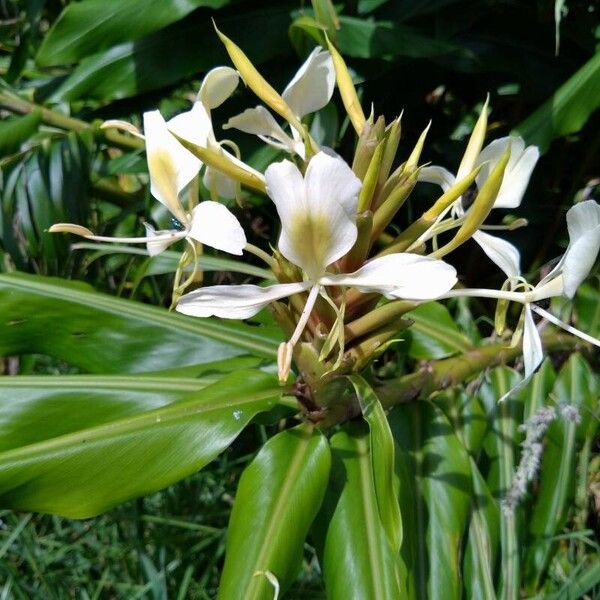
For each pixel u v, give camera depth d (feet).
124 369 1.58
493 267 2.21
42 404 1.42
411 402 1.54
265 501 1.31
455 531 1.42
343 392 1.36
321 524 1.39
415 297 1.13
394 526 1.23
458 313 1.94
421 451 1.49
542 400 1.70
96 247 1.63
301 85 1.33
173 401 1.44
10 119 2.09
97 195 2.25
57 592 1.80
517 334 1.30
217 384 1.39
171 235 1.22
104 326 1.59
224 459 1.94
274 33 2.00
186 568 1.80
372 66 1.98
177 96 2.28
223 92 1.33
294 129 1.36
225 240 1.18
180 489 1.93
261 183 1.25
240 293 1.16
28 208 2.00
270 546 1.27
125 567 1.83
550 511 1.67
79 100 2.00
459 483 1.45
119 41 1.90
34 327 1.57
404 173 1.28
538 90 2.03
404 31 1.87
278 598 1.22
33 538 1.87
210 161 1.22
